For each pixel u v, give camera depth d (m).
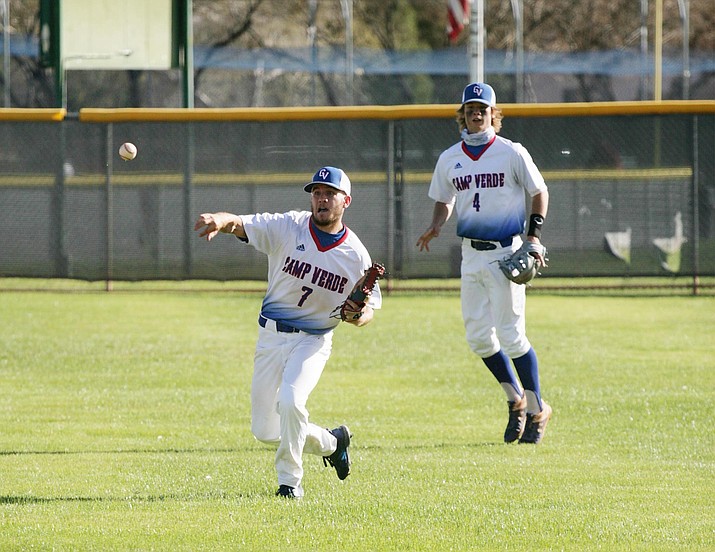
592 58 112.00
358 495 22.55
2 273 58.78
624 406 33.56
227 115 58.06
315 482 24.20
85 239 58.81
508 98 113.25
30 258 58.75
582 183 57.66
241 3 132.50
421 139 57.94
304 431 22.12
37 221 58.66
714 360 41.50
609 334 47.25
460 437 29.84
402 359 42.44
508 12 134.00
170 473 24.86
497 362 29.64
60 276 58.91
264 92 118.06
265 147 58.31
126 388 36.81
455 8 74.12
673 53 124.69
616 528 19.86
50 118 57.97
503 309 29.42
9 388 36.72
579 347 44.22
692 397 34.78
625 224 57.78
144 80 111.06
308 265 22.16
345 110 57.75
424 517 20.56
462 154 30.25
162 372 39.69
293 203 58.44
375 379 38.62
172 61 63.84
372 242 58.62
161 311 54.19
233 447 28.22
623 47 132.75
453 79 117.94
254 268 58.81
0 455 26.97
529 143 57.66
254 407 23.08
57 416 32.31
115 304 56.25
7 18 89.50
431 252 58.44
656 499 22.28
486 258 29.86
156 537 19.05
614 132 57.44
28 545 18.55
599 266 57.97
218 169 58.38
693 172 57.38
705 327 49.00
